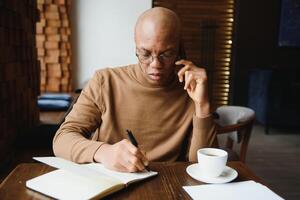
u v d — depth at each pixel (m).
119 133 1.10
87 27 3.15
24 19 1.48
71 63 3.10
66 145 0.93
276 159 3.16
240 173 0.85
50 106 2.03
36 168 0.84
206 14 4.28
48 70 2.93
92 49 3.18
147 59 0.98
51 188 0.70
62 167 0.79
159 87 1.09
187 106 1.12
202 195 0.71
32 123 1.64
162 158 1.09
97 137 1.11
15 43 1.35
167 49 0.95
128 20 3.17
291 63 4.46
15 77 1.36
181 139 1.10
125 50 3.21
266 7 4.30
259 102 4.19
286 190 2.47
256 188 0.75
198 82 1.01
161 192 0.72
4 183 0.74
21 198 0.67
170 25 0.94
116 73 1.14
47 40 2.89
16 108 1.38
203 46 4.33
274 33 4.37
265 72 4.02
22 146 1.42
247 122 1.87
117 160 0.81
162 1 4.13
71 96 2.35
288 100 4.05
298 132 4.20
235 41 4.36
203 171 0.80
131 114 1.10
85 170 0.79
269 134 4.08
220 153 0.84
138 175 0.79
